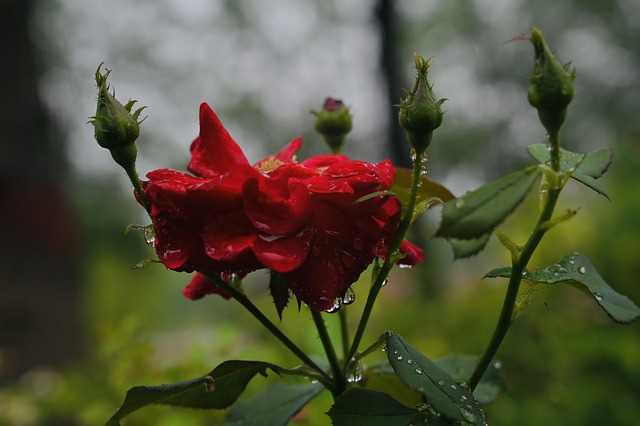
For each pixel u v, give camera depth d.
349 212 0.37
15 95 1.76
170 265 0.37
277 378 0.70
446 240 0.36
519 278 0.38
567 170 0.37
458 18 5.64
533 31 0.36
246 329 1.40
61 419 1.04
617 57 5.43
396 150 2.88
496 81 5.65
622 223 1.27
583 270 0.39
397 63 3.12
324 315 0.72
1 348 1.62
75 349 1.72
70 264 1.79
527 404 1.02
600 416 0.95
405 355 0.38
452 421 0.37
